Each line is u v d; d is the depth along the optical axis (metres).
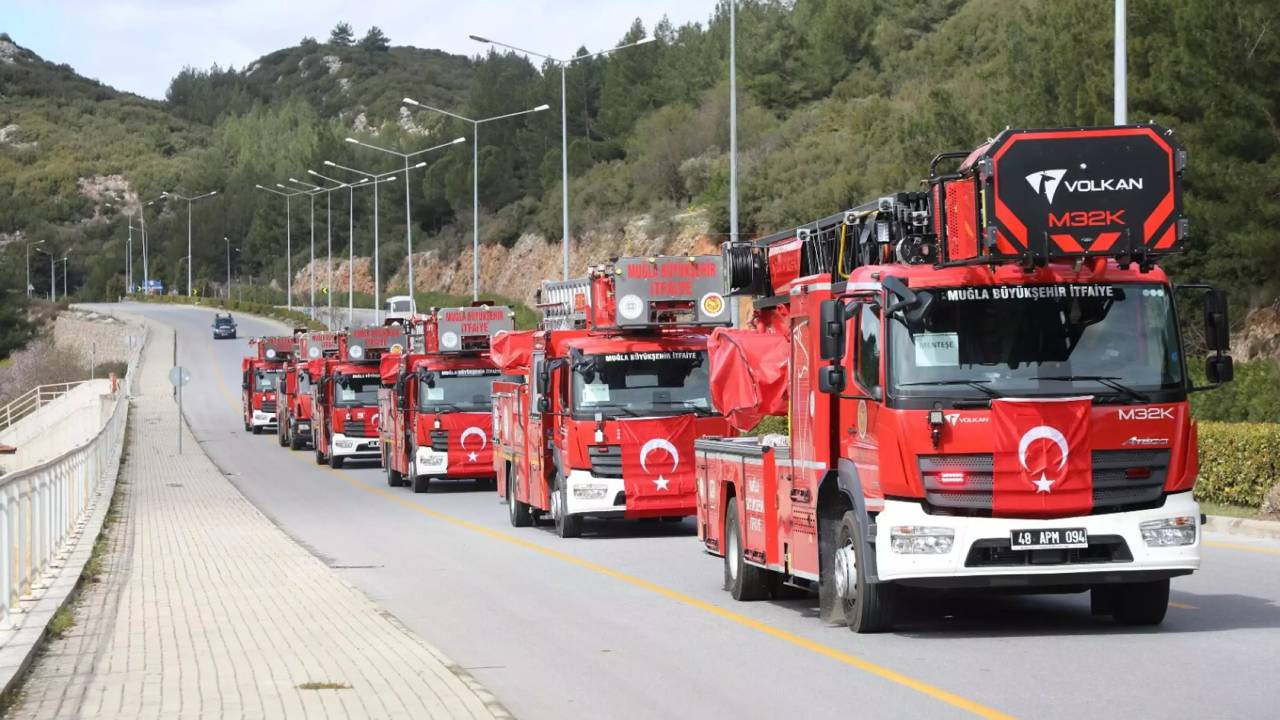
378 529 27.16
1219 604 14.16
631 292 23.30
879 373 12.23
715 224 78.44
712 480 17.33
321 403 48.94
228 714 9.59
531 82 142.62
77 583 17.55
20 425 78.06
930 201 12.95
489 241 124.31
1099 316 12.15
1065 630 12.87
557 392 24.19
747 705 10.00
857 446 12.71
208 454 55.88
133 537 25.39
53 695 10.42
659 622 14.43
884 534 12.07
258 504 34.25
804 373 13.91
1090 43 36.31
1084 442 11.88
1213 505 23.06
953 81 80.81
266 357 68.75
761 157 84.75
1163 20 33.22
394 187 151.75
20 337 125.88
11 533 14.16
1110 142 11.97
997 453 11.83
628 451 23.30
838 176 70.38
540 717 9.80
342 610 15.36
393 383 39.84
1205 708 9.23
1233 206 30.64
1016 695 9.90
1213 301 12.28
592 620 14.70
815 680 10.85
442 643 13.31
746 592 16.00
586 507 23.39
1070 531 11.87
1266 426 22.45
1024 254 11.91
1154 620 12.91
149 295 186.12
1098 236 11.92
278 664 11.71
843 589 13.21
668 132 101.94
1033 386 11.96
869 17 98.06
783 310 16.50
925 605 14.92
